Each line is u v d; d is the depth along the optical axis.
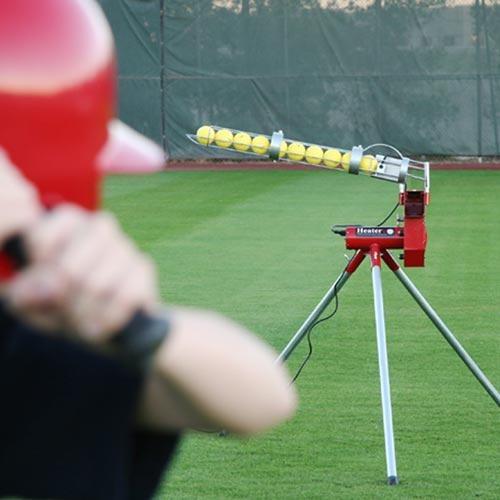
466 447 12.91
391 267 11.90
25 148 2.47
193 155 49.59
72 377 2.57
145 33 49.09
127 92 49.50
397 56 48.34
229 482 11.74
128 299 2.14
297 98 48.97
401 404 14.61
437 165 48.06
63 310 2.13
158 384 2.62
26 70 2.45
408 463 12.36
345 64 48.62
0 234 2.10
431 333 18.58
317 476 11.94
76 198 2.55
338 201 37.09
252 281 23.44
